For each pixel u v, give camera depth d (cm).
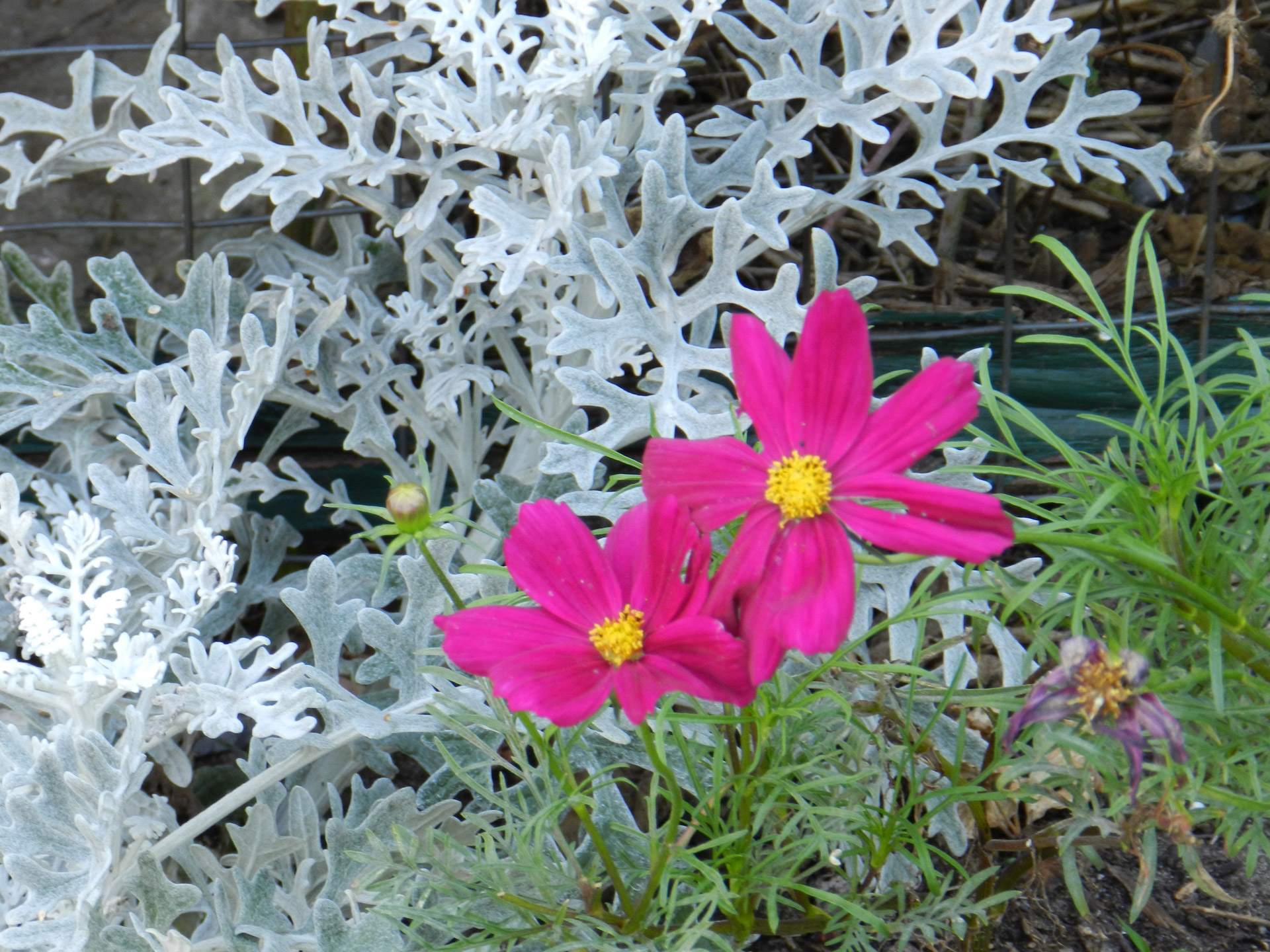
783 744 39
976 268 77
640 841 43
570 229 48
